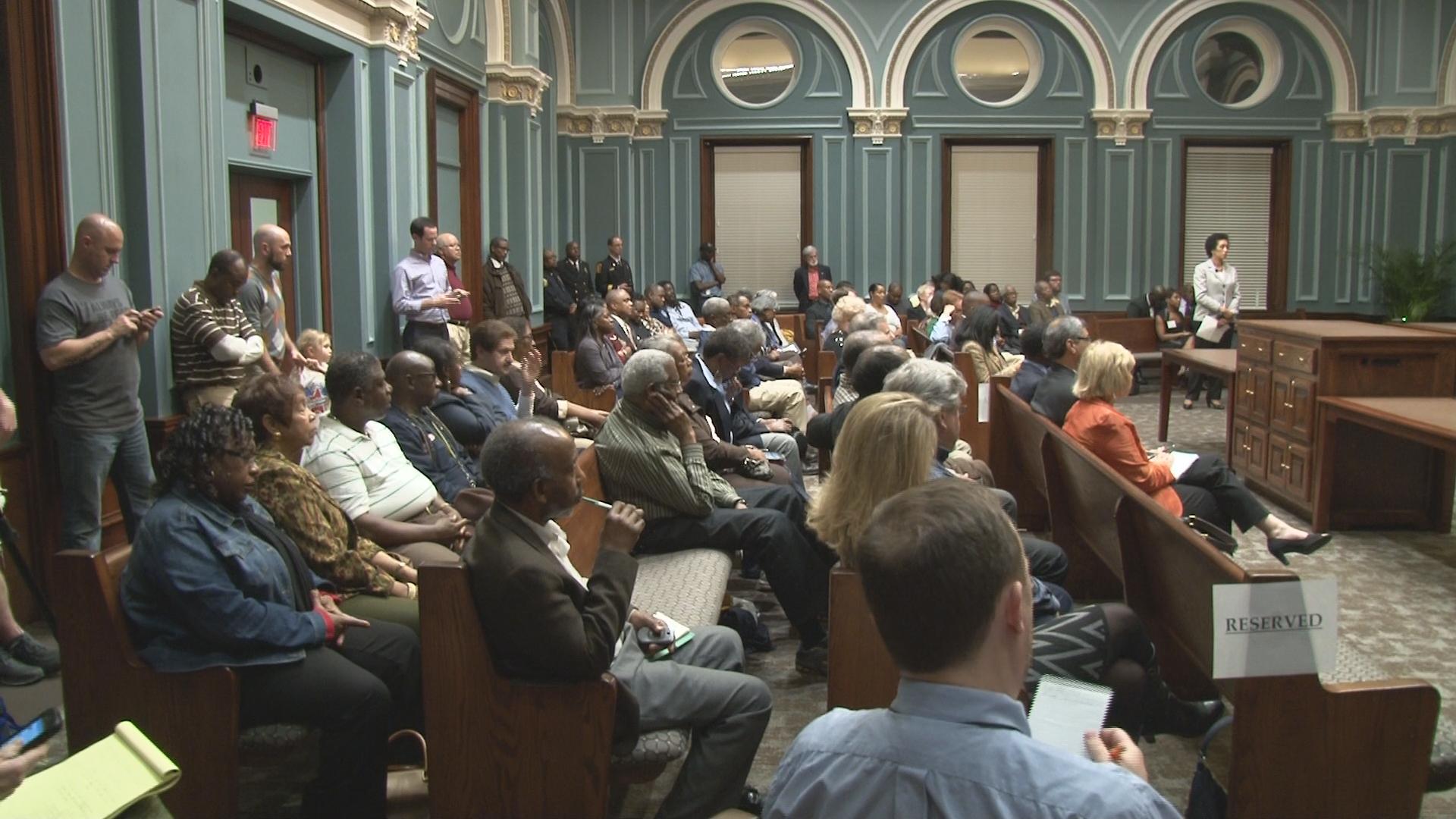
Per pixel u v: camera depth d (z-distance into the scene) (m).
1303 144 12.41
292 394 3.03
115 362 4.12
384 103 6.82
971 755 1.18
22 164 4.01
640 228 12.39
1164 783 3.05
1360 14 12.17
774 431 6.10
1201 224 12.66
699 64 12.28
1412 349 5.75
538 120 9.85
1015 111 12.28
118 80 4.47
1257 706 2.33
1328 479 5.75
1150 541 2.98
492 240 8.96
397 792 2.70
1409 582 4.91
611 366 6.77
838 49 12.19
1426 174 12.20
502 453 2.40
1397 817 2.37
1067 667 2.59
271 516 2.94
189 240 4.84
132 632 2.49
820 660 3.79
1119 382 4.09
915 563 1.22
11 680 3.60
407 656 2.80
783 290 12.70
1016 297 11.43
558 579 2.39
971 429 6.48
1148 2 12.10
